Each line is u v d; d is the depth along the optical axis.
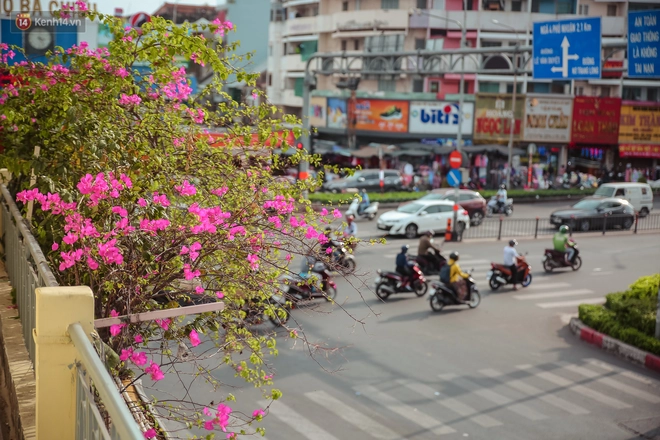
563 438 10.47
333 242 4.75
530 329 16.50
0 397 4.47
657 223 35.19
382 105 49.56
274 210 4.55
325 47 57.88
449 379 12.81
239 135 5.00
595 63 20.06
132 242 3.96
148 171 4.56
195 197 4.60
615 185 36.56
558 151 51.31
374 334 15.29
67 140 4.80
